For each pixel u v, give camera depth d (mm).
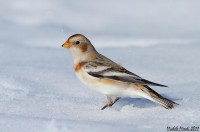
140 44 19125
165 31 21031
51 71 14000
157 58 15898
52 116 9656
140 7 23906
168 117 9430
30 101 10852
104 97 11633
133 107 10305
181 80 13398
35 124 8547
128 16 23109
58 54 16859
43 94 11742
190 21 22391
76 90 12391
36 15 22688
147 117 9461
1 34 20156
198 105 10289
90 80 10508
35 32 20547
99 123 8703
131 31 21031
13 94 11422
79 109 10336
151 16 23031
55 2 23859
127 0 24422
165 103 10008
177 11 23344
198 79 13375
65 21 22172
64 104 10711
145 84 9789
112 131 8258
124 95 10430
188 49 17047
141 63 15250
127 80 10109
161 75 13922
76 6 23859
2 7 23344
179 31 21031
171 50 16969
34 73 13641
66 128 8320
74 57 10859
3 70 13664
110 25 21938
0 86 11844
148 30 21172
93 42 19391
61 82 12992
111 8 23797
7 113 9719
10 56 16375
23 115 9484
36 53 16984
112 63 10555
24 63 15070
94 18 22594
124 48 17578
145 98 11219
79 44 10773
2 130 8281
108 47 17953
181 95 11492
